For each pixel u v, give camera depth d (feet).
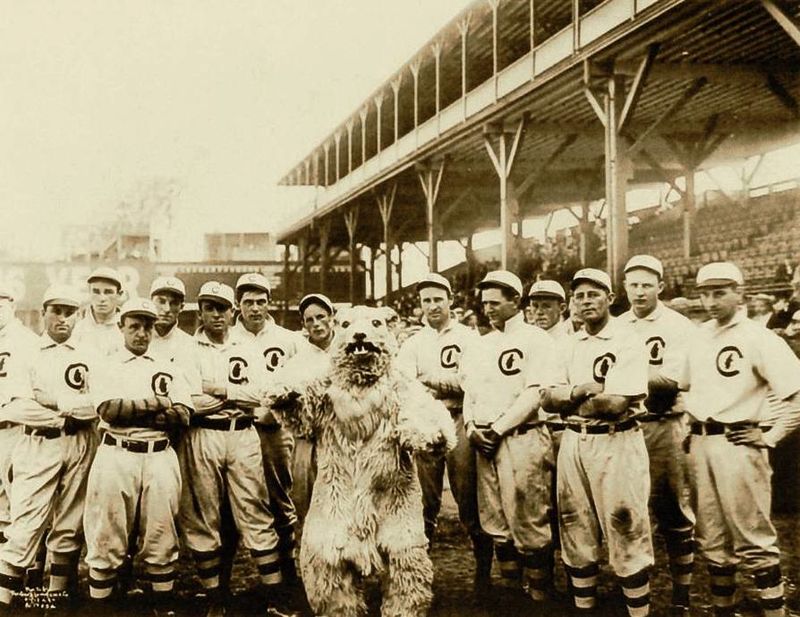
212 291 16.56
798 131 54.34
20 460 16.03
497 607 15.64
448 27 55.57
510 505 15.99
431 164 64.54
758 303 37.22
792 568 17.30
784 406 14.02
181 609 15.81
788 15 28.86
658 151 62.34
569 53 40.16
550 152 63.46
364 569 12.64
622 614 14.73
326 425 13.16
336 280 102.06
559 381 14.75
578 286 14.61
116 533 14.75
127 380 14.57
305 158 99.91
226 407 16.35
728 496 14.19
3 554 15.67
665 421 16.48
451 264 117.70
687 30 33.78
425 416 12.88
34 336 17.97
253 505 16.39
